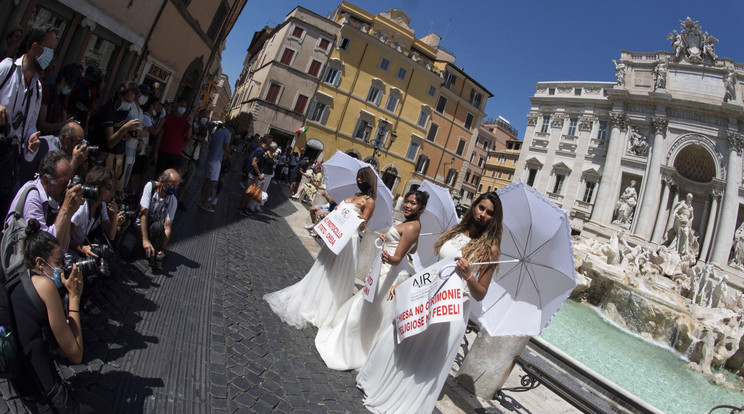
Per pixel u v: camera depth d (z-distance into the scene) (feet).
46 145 13.05
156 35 40.45
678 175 105.70
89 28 29.25
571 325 43.04
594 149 118.83
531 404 16.60
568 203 119.55
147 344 10.78
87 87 19.40
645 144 108.68
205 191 29.84
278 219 36.32
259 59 149.18
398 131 139.85
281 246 26.91
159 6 38.37
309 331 14.92
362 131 133.80
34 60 12.37
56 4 25.57
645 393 27.27
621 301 51.90
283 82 122.11
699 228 103.30
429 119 145.48
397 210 76.64
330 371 12.69
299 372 12.00
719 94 103.30
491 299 12.66
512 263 12.35
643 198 104.94
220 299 15.20
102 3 29.89
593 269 58.13
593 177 116.67
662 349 44.04
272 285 18.67
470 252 10.69
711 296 61.41
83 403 7.07
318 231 15.31
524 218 11.89
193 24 48.42
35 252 6.71
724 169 99.60
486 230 10.91
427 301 10.75
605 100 118.11
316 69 124.67
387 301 13.42
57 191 10.16
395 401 11.18
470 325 18.22
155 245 16.31
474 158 226.17
